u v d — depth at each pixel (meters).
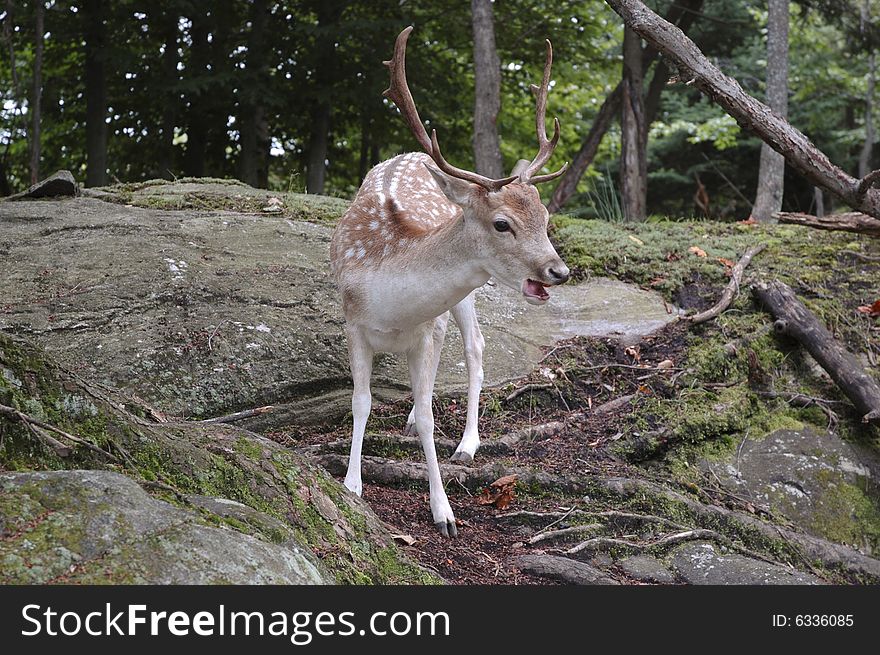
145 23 15.45
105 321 5.61
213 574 2.64
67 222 6.84
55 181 7.93
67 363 5.24
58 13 14.66
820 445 5.71
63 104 16.06
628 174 12.93
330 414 5.54
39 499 2.67
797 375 6.24
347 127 17.25
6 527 2.58
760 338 6.34
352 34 15.12
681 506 4.90
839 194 5.66
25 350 3.19
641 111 12.99
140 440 3.28
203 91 14.95
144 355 5.40
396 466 4.82
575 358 6.20
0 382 3.07
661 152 18.72
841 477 5.56
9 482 2.71
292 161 17.62
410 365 4.51
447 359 6.11
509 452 5.32
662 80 15.17
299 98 15.42
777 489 5.41
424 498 4.71
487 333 6.38
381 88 14.98
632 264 7.41
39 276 5.98
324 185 17.03
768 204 11.48
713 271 7.20
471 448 5.12
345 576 3.26
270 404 5.48
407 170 5.44
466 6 15.99
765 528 4.88
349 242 4.57
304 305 6.12
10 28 14.02
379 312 4.36
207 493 3.29
